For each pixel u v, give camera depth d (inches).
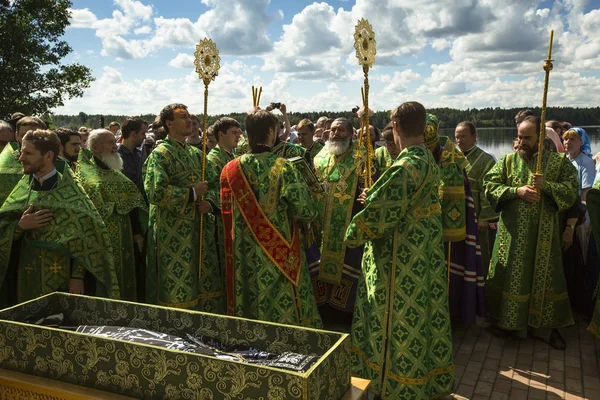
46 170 126.3
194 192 152.1
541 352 163.6
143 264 177.6
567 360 157.2
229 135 181.0
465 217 169.6
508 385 140.7
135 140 208.4
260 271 138.9
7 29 943.7
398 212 113.5
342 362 74.2
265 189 138.6
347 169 182.9
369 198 115.0
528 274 167.5
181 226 154.8
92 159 161.8
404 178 113.1
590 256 189.9
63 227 125.1
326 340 78.5
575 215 175.2
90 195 154.8
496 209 175.6
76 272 129.8
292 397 64.4
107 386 75.5
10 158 150.1
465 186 170.7
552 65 150.5
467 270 171.3
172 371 70.7
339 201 182.4
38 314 93.1
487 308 183.8
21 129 157.8
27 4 1002.7
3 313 86.6
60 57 1045.8
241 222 141.0
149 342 79.9
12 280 136.3
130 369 73.5
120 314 92.9
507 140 457.1
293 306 140.7
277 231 138.6
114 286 131.2
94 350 75.7
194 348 79.0
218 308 168.9
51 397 76.6
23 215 123.1
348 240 117.9
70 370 78.0
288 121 255.0
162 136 251.8
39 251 126.3
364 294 127.5
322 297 189.8
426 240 118.0
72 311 96.1
